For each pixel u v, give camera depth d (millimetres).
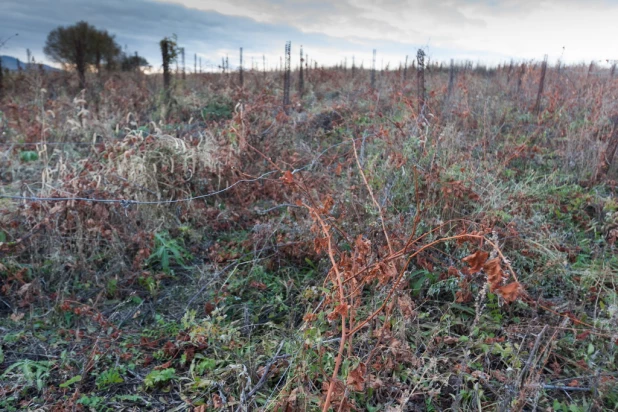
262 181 4133
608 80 7328
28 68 10383
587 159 4691
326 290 2203
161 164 4070
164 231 3596
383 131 3824
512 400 1975
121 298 3059
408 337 2521
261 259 3260
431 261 2984
